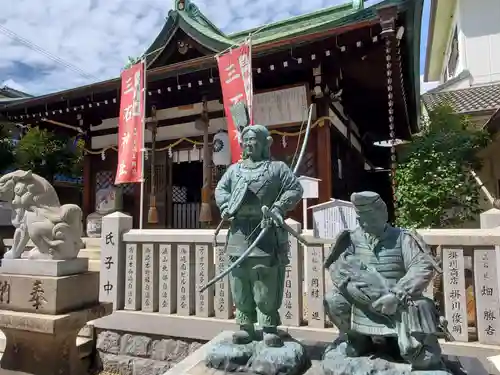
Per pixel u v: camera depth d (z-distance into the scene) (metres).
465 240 3.96
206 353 3.07
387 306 2.42
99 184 12.89
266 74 9.49
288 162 9.73
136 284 5.39
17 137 17.47
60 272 4.09
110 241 5.52
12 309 4.15
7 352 4.30
